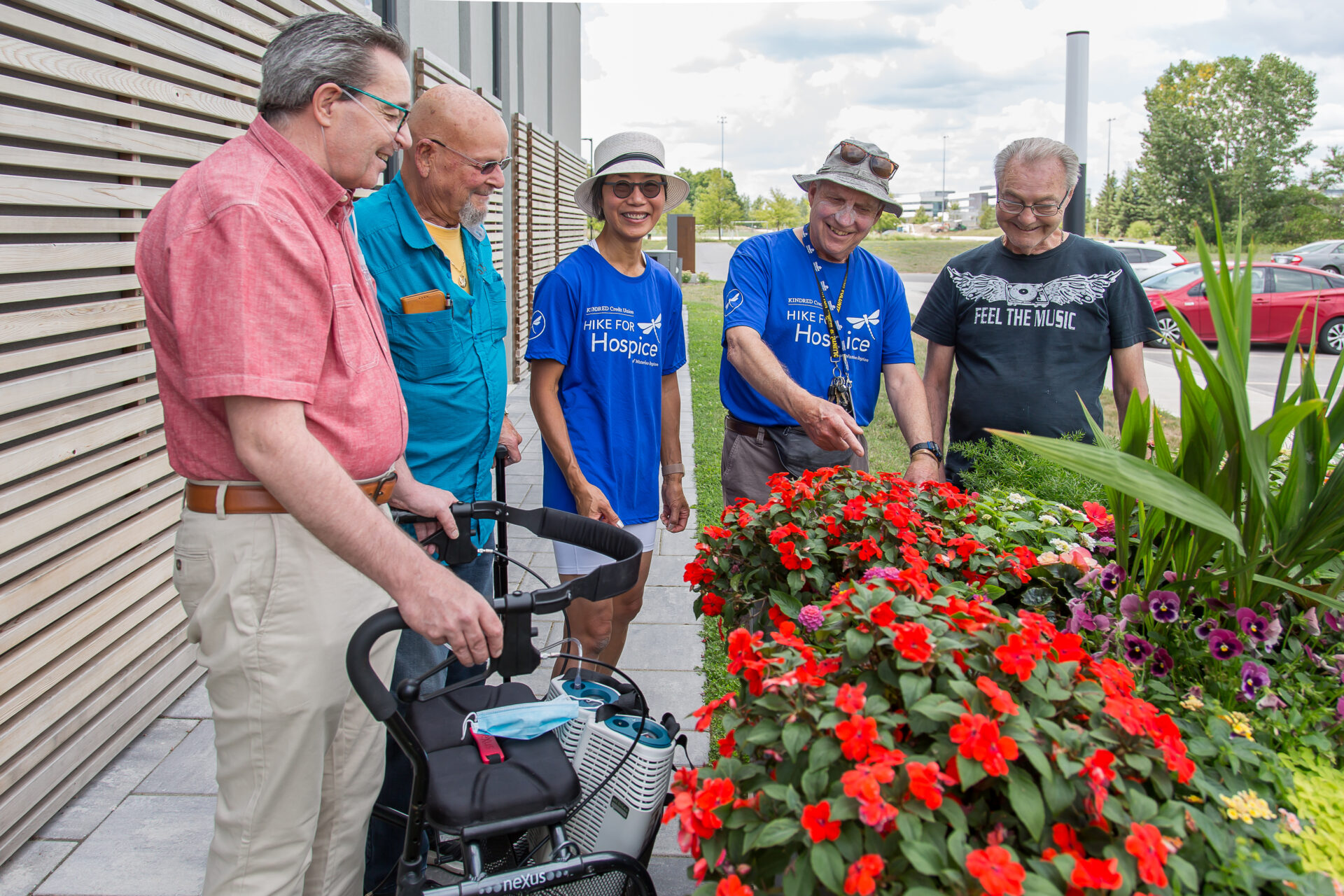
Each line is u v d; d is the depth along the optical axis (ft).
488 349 8.09
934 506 7.23
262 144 5.14
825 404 7.82
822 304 9.28
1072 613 6.16
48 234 8.21
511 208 30.32
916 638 4.10
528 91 36.78
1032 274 9.80
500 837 6.04
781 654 4.44
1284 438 5.11
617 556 5.99
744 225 305.32
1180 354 5.40
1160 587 5.98
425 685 7.54
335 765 5.92
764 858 3.87
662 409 9.99
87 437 8.69
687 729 10.25
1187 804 4.22
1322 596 5.11
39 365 8.05
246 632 5.17
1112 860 3.35
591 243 9.34
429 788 5.31
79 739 8.93
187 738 10.00
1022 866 3.51
